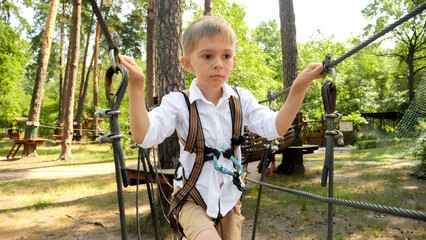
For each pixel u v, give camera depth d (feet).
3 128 132.57
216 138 5.10
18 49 88.38
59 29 99.40
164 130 4.75
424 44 88.84
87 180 29.17
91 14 84.43
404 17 3.54
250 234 14.57
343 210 17.67
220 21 4.64
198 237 4.48
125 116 53.31
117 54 3.50
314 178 28.07
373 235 13.96
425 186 23.63
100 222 16.47
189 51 4.74
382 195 20.77
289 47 29.91
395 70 116.06
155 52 16.60
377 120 92.94
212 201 4.91
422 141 30.99
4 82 91.50
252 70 57.52
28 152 50.65
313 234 14.34
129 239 14.43
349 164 37.93
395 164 36.86
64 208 19.56
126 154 49.03
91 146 72.02
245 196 21.54
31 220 17.31
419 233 14.07
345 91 110.22
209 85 4.68
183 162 5.22
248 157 18.89
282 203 19.40
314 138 75.92
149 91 54.75
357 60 112.27
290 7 30.09
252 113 5.56
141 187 24.95
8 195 23.48
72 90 47.42
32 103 51.24
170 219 5.45
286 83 29.99
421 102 42.39
